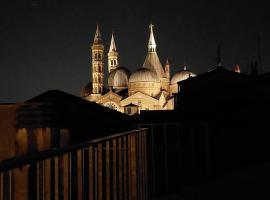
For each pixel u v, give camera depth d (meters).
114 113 20.89
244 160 22.03
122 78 101.50
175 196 12.74
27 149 9.82
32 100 20.73
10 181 3.82
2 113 9.92
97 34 105.94
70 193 4.80
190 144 19.83
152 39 103.06
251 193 11.01
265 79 32.94
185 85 35.44
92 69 103.50
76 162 5.11
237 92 33.28
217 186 12.77
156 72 99.12
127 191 8.02
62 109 20.28
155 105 81.44
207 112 26.73
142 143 9.79
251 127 24.67
